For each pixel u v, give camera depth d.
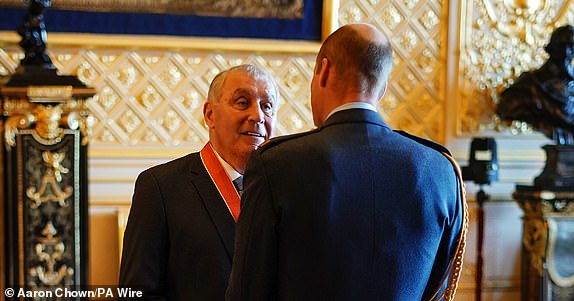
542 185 4.75
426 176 2.14
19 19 4.53
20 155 3.59
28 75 3.59
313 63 4.96
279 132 4.93
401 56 5.07
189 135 4.81
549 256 4.77
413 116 5.10
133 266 2.58
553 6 5.24
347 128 2.13
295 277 2.06
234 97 2.72
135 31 4.70
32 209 3.63
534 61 5.22
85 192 3.71
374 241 2.06
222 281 2.59
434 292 2.26
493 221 5.23
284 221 2.05
